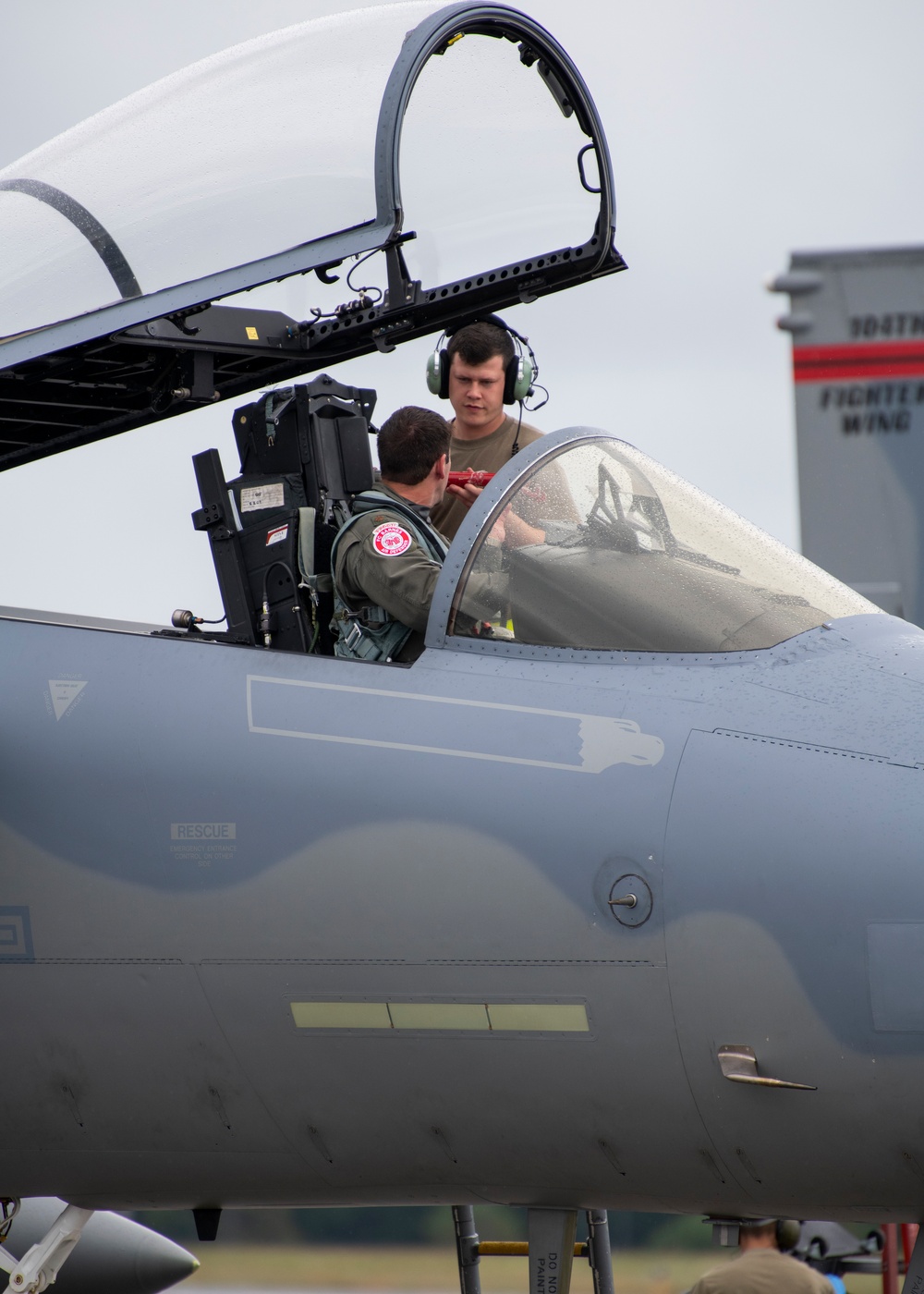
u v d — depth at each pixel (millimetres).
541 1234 14820
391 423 16703
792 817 12641
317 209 16438
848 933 12211
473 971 13352
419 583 15219
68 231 17562
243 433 17547
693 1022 12648
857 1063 12156
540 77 18703
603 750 13422
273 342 20078
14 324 17344
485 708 13953
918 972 11992
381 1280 60562
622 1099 13062
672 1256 57906
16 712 15453
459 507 20078
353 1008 13820
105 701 15219
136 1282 25500
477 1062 13508
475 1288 19406
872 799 12562
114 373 19250
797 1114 12453
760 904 12492
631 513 15508
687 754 13195
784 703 13422
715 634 14219
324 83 17234
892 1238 31031
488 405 21234
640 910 12828
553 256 20219
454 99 18906
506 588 14672
